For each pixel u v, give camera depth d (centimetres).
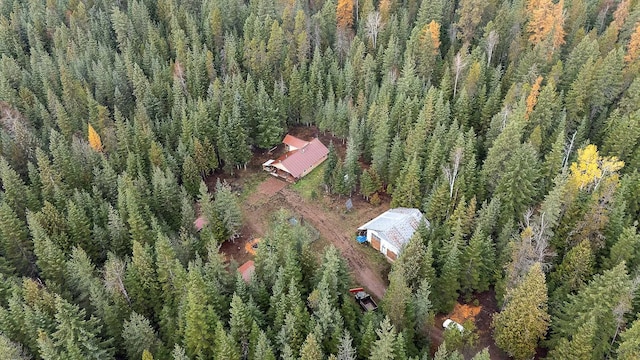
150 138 8356
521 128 7550
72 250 6531
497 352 5931
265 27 10694
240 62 10425
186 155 8150
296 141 9225
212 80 9950
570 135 8456
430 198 7081
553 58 9438
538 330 5394
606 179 6675
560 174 6738
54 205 7381
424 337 5688
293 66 10019
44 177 7444
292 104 9781
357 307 5925
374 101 8831
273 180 8875
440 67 9806
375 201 8169
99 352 5266
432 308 6134
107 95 9806
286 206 8294
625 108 8344
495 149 7050
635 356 4662
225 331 5384
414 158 7356
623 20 10150
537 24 9775
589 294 5212
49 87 9556
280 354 5300
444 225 6600
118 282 5891
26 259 6800
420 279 6109
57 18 11781
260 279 6159
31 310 5416
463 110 8519
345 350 4872
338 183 8131
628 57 9088
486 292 6656
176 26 11038
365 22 10781
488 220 6456
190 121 8481
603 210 6188
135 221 6681
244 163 8981
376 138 8056
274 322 5531
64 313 5078
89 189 7981
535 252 5897
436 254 6456
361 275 7050
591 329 4856
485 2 10088
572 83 8481
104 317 5631
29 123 8994
